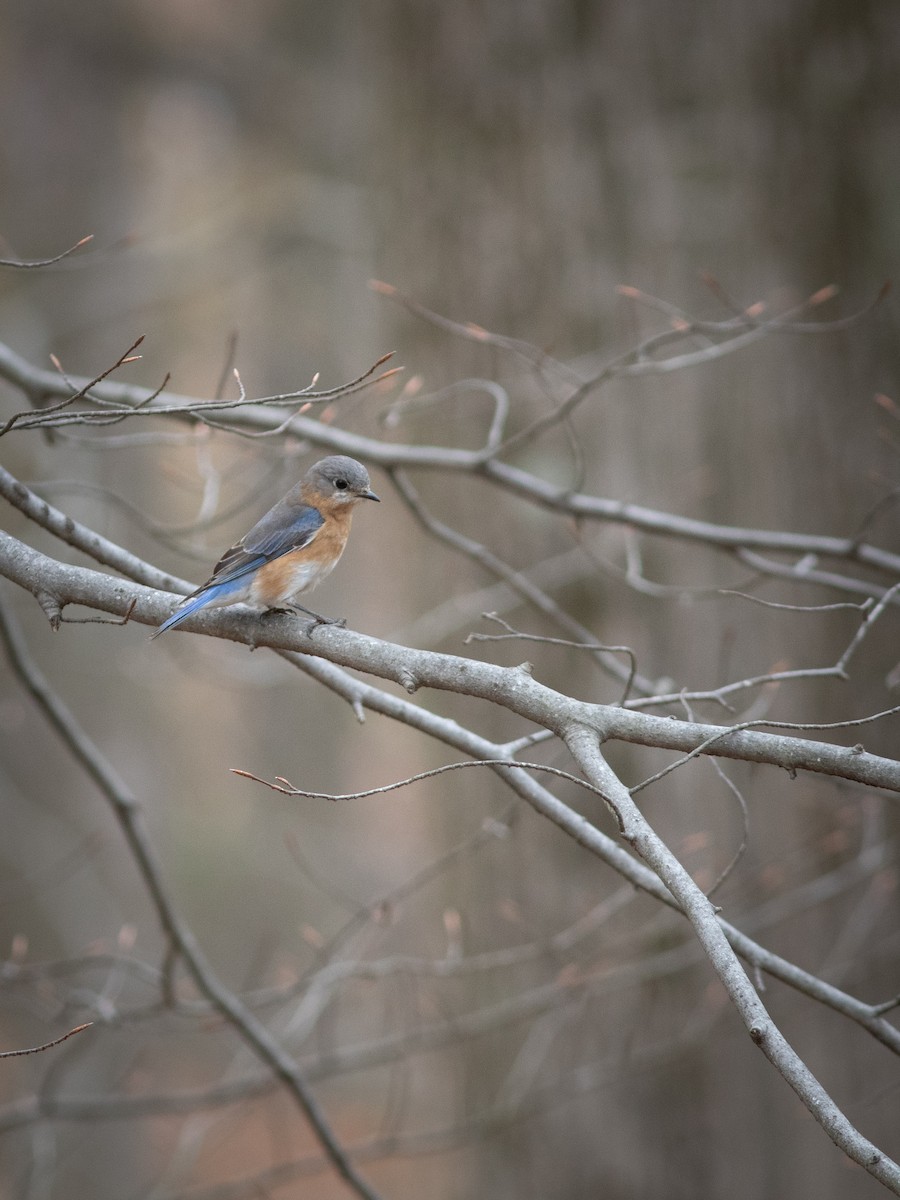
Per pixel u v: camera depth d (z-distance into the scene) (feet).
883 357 39.47
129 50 75.51
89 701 75.05
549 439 40.40
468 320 42.01
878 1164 14.56
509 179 41.19
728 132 39.47
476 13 41.47
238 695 92.48
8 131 73.61
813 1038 40.04
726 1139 40.24
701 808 39.70
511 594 41.11
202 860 83.05
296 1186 72.28
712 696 22.67
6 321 68.85
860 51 39.40
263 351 85.51
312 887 83.97
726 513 39.78
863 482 39.45
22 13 73.00
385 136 44.42
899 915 40.32
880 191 39.27
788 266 39.47
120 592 22.81
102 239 75.66
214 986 32.01
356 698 24.58
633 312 39.78
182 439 33.22
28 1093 69.21
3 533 23.71
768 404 39.47
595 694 40.34
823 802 39.24
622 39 39.83
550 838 41.55
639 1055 38.24
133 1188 70.74
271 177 77.82
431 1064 47.57
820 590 39.70
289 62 77.51
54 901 73.97
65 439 32.76
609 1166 41.19
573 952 40.60
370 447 33.60
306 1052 55.57
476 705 42.70
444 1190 45.88
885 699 39.58
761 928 36.94
